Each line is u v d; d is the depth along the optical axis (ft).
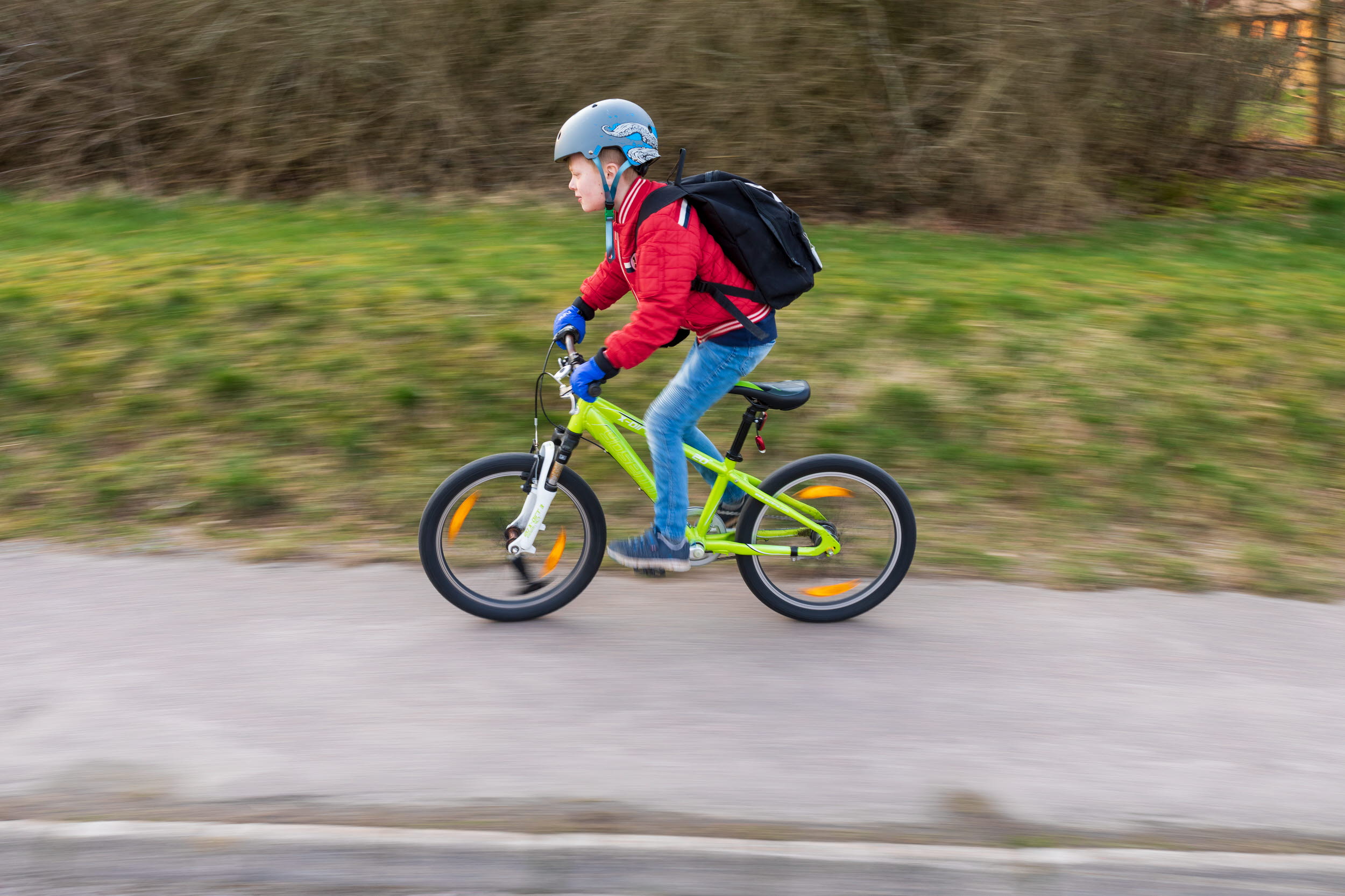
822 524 11.85
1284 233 29.12
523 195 30.12
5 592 12.17
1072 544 14.10
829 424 16.52
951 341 18.95
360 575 12.78
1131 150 31.86
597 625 11.78
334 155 31.24
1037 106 28.22
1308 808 9.05
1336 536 14.55
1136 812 8.91
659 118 29.45
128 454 15.70
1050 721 10.16
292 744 9.46
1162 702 10.55
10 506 14.44
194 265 21.83
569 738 9.65
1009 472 15.66
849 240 26.61
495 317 19.22
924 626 11.97
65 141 31.40
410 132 31.14
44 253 23.07
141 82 31.24
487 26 30.81
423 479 15.17
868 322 19.56
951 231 28.71
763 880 8.15
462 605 11.68
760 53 28.78
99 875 8.18
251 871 8.17
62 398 16.94
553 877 8.17
